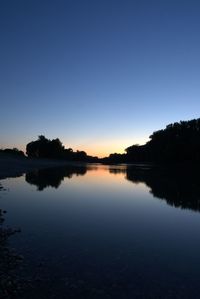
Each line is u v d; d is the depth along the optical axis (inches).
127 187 1545.3
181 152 5187.0
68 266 473.7
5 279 411.5
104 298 382.9
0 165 2915.8
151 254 544.4
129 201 1087.0
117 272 460.8
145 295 395.2
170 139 5462.6
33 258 497.7
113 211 902.4
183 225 754.8
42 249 542.6
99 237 635.5
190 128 5408.5
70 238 619.2
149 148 6294.3
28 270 450.0
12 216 794.2
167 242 615.8
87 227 711.7
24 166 3248.0
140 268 479.5
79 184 1652.3
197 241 625.6
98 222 764.6
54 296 381.4
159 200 1116.5
